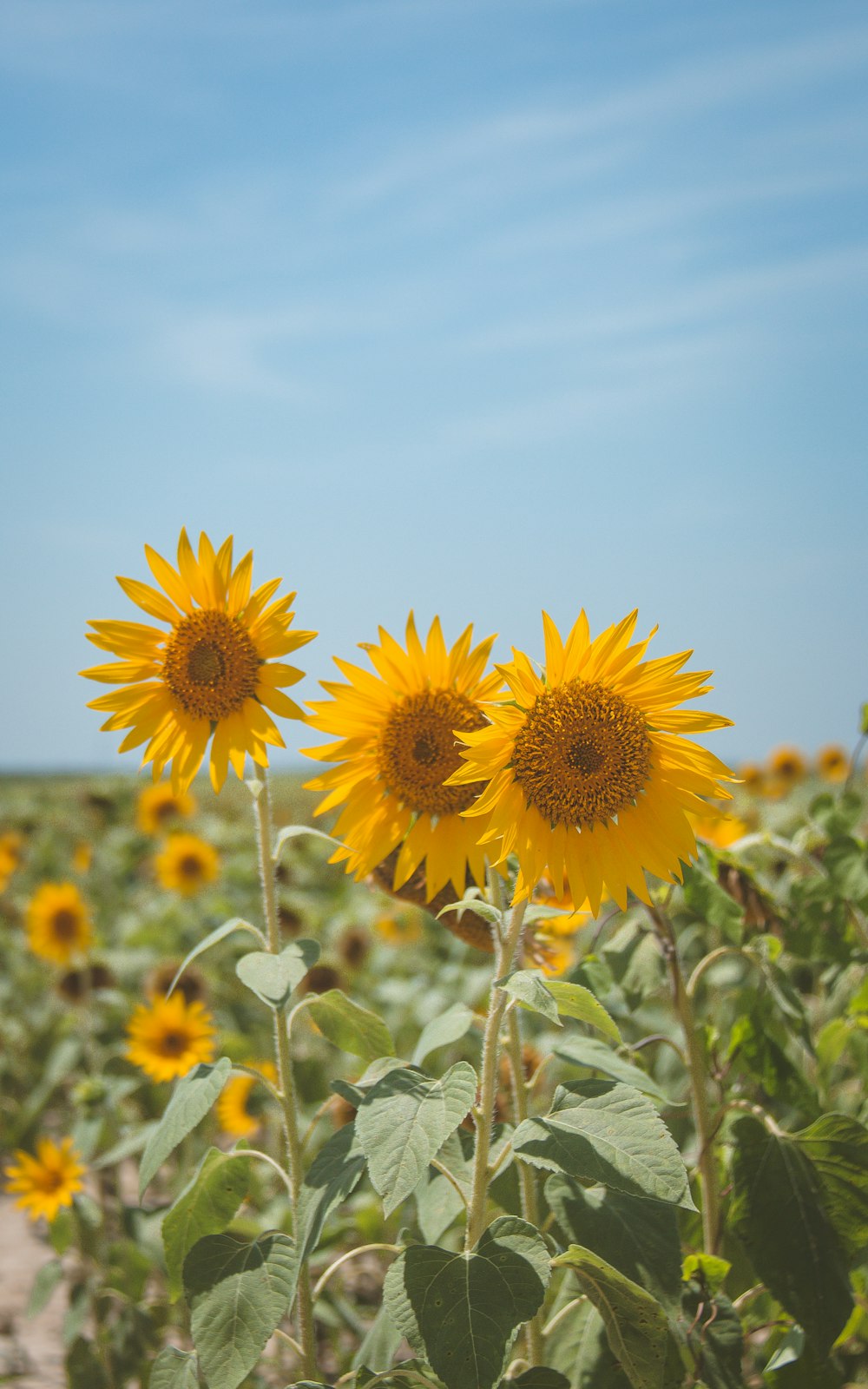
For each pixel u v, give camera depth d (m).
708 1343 2.94
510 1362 2.89
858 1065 4.04
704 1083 3.37
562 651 2.69
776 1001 3.49
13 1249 6.73
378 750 3.04
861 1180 3.07
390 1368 2.86
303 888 11.38
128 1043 7.14
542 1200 3.22
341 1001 3.15
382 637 3.05
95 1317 4.79
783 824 6.02
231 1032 6.95
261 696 3.13
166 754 3.15
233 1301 2.72
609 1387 2.86
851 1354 3.62
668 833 2.67
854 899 3.86
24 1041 8.68
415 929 9.36
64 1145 5.61
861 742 4.46
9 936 10.80
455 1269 2.41
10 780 29.67
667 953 3.44
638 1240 2.68
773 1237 3.03
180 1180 5.68
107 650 3.14
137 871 12.39
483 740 2.62
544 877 2.97
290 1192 3.01
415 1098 2.45
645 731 2.67
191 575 3.18
